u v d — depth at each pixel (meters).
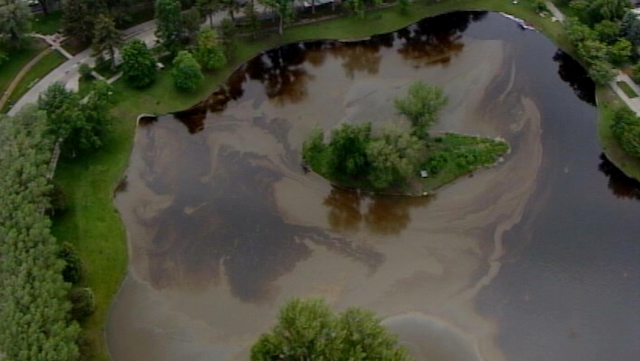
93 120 93.75
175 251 85.19
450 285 81.81
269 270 83.38
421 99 94.38
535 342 76.38
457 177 94.00
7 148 84.06
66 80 105.25
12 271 71.88
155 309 79.19
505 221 89.06
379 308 79.25
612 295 81.06
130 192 92.19
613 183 94.56
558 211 90.50
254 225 88.38
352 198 92.00
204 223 88.44
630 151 95.00
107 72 107.25
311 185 93.44
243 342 76.12
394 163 87.81
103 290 80.19
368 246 86.38
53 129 90.25
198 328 77.50
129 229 87.56
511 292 81.12
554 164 96.69
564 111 105.12
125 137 98.81
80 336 73.62
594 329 77.69
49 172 91.62
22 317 67.31
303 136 100.00
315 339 65.31
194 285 81.69
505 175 94.75
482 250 85.69
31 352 64.75
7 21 104.75
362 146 90.75
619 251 85.88
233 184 93.38
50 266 74.12
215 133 100.75
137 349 75.44
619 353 75.69
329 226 88.69
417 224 88.94
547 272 83.31
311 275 82.88
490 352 75.25
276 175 94.62
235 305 79.75
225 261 84.25
